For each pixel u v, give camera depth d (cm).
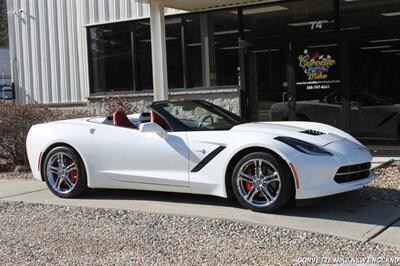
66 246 543
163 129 695
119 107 1238
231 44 1272
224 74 1285
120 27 1445
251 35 1242
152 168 701
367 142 1095
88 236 576
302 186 602
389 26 1065
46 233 595
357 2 1107
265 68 1223
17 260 507
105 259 500
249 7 1235
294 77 1181
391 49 1066
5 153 1094
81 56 1518
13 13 1631
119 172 722
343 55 1120
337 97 1130
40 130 783
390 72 1065
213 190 660
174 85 1362
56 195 773
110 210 678
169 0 1085
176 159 682
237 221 598
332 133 690
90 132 744
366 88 1094
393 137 1062
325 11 1145
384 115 1070
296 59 1180
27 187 874
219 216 621
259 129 668
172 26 1359
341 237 535
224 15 1278
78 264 489
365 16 1097
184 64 1342
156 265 479
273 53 1210
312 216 613
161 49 1076
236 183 642
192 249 519
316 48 1153
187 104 747
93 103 1485
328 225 577
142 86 1414
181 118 715
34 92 1608
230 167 650
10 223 648
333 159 611
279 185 614
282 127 688
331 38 1132
